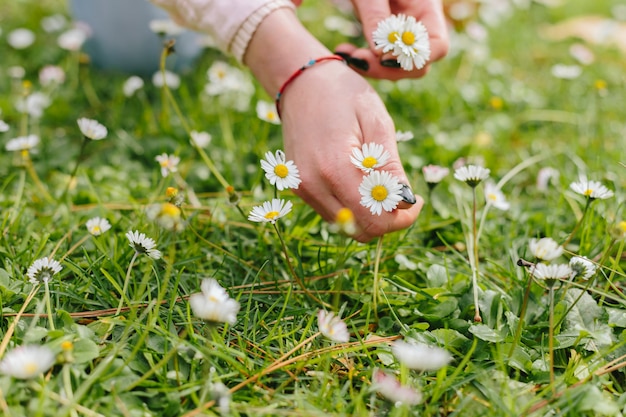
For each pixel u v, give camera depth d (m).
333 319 0.46
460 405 0.44
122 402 0.44
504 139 0.79
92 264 0.53
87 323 0.50
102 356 0.46
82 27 0.87
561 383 0.46
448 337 0.49
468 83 0.94
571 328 0.50
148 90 0.87
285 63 0.53
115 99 0.84
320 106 0.51
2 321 0.48
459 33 1.08
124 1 0.83
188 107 0.82
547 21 1.24
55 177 0.69
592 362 0.48
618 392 0.47
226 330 0.48
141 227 0.58
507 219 0.65
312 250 0.59
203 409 0.43
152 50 0.87
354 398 0.45
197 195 0.68
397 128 0.80
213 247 0.59
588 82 0.94
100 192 0.67
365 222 0.49
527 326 0.50
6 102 0.80
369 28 0.54
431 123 0.83
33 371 0.41
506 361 0.47
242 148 0.73
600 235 0.60
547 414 0.44
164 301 0.52
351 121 0.50
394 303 0.52
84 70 0.89
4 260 0.54
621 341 0.49
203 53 0.95
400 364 0.46
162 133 0.77
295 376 0.47
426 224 0.62
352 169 0.49
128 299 0.50
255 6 0.54
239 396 0.45
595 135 0.80
